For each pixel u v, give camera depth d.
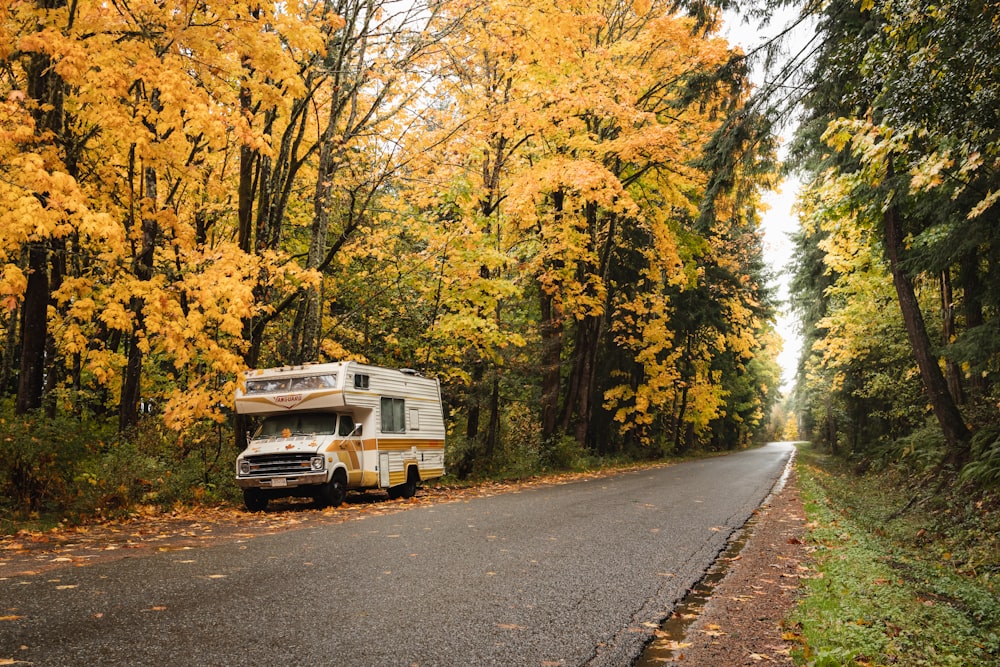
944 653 4.53
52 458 10.25
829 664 4.03
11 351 15.78
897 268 15.28
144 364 19.20
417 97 15.93
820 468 31.02
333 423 13.90
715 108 14.57
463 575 6.42
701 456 45.25
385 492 17.20
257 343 15.64
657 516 11.09
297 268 12.68
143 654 4.05
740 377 52.88
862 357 26.36
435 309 19.31
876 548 8.85
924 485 15.55
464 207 18.34
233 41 10.49
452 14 14.88
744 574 7.01
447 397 21.73
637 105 21.84
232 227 19.70
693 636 4.83
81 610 4.97
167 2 9.95
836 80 11.84
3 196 8.52
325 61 16.16
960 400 19.42
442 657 4.15
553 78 18.72
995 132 5.99
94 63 9.80
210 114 9.81
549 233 21.56
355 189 16.98
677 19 19.00
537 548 7.94
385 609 5.18
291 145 18.03
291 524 10.47
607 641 4.59
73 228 9.15
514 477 21.17
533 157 22.84
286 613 5.01
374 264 20.14
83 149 12.27
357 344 20.75
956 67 6.03
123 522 10.46
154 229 13.81
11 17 10.08
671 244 24.58
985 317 16.11
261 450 13.09
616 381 36.44
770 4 12.09
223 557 7.21
